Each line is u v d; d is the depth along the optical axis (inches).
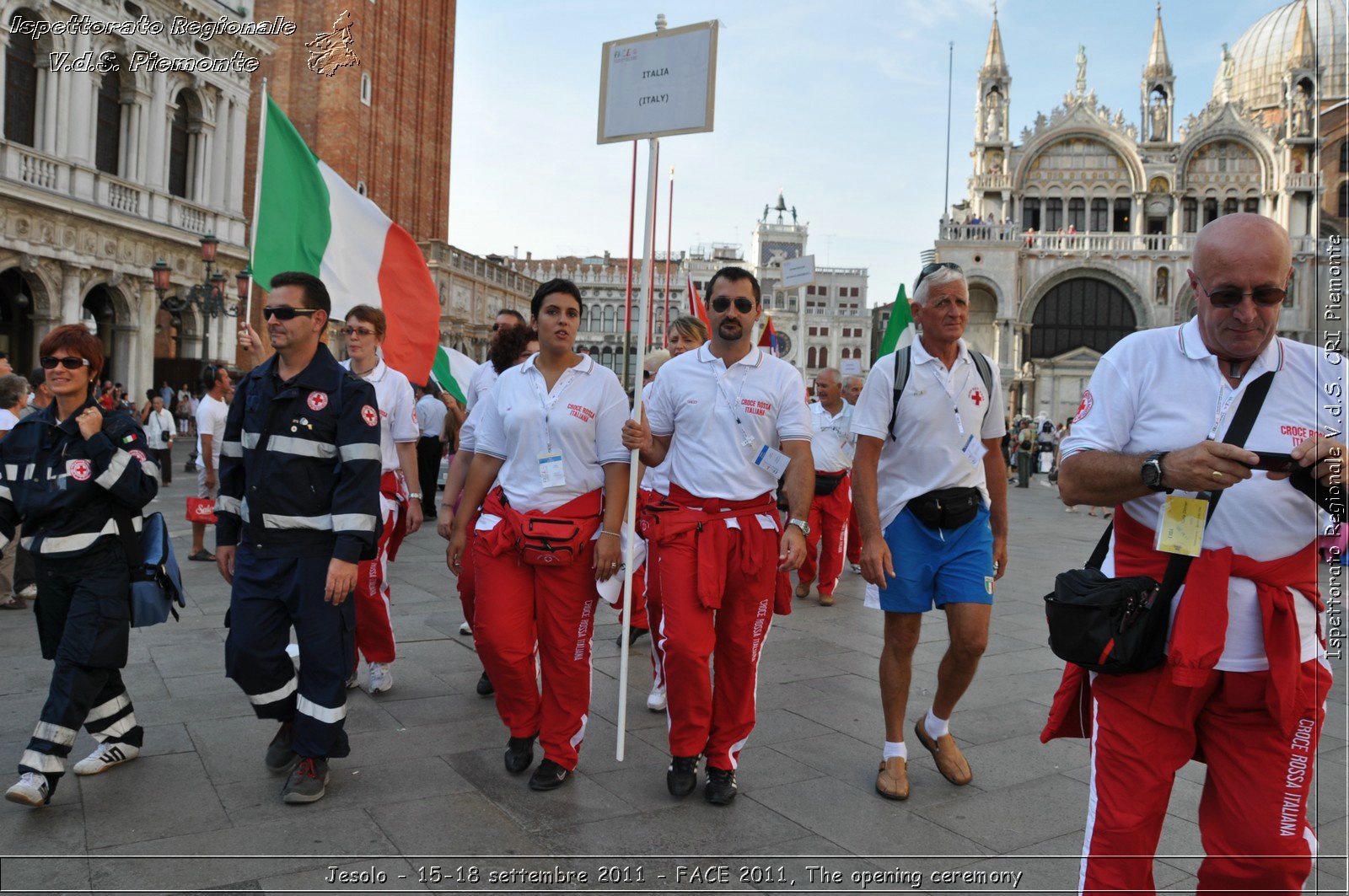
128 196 1032.8
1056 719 114.6
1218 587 98.0
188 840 142.6
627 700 227.3
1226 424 100.5
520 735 174.7
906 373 170.4
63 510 160.2
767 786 171.9
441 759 180.2
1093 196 2062.0
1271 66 2346.2
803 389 177.8
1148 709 101.4
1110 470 101.6
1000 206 2063.2
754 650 167.6
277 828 147.6
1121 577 102.0
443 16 1791.3
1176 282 1940.2
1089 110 2032.5
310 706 157.9
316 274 301.1
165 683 222.4
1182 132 2018.9
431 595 345.1
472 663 251.8
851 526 418.0
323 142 1375.5
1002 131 2057.1
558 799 163.0
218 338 1195.9
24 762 152.2
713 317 176.4
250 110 1353.3
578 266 3248.0
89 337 167.3
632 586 233.3
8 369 382.6
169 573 171.8
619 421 179.5
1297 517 98.7
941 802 165.3
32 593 317.1
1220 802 100.6
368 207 310.8
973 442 170.6
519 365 186.5
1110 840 101.3
